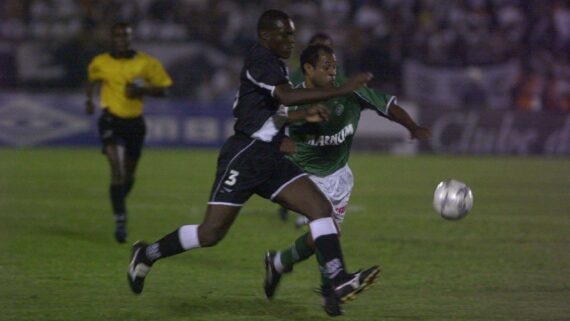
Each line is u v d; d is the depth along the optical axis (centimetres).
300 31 9406
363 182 6309
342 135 2644
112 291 2727
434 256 3447
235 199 2308
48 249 3503
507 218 4609
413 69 9131
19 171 6562
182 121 8675
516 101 9175
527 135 8800
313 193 2302
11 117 8519
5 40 8700
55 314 2414
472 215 4719
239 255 3422
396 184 6203
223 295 2691
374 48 9169
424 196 5541
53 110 8562
